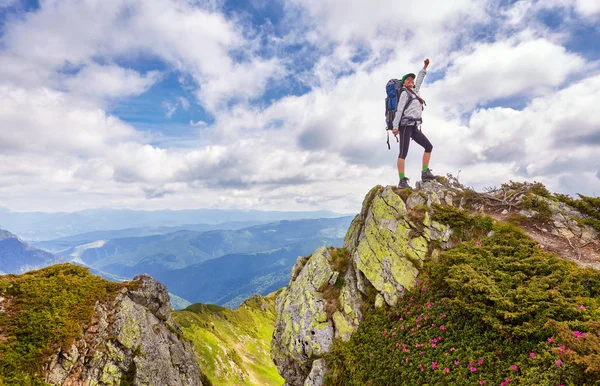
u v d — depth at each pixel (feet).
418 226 68.03
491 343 40.45
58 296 63.31
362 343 58.08
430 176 81.76
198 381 84.38
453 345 44.04
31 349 52.13
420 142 79.30
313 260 84.89
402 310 57.11
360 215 93.30
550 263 48.37
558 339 34.45
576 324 35.04
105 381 58.34
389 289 62.85
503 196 74.18
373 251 71.82
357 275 72.23
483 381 36.55
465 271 50.44
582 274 43.65
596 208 64.85
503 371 36.37
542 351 34.73
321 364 59.98
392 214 73.61
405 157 78.38
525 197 67.77
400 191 77.87
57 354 54.49
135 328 70.08
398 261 65.41
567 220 61.62
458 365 40.96
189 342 92.99
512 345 38.58
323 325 67.05
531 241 55.62
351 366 54.95
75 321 60.70
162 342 77.10
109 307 69.87
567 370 30.60
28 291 61.93
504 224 61.82
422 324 51.31
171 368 74.59
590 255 51.21
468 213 69.62
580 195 67.72
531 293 41.73
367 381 49.85
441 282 55.36
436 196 73.67
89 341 60.85
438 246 63.87
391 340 53.26
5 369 48.26
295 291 82.74
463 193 76.64
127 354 64.69
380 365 50.39
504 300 41.83
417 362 45.65
